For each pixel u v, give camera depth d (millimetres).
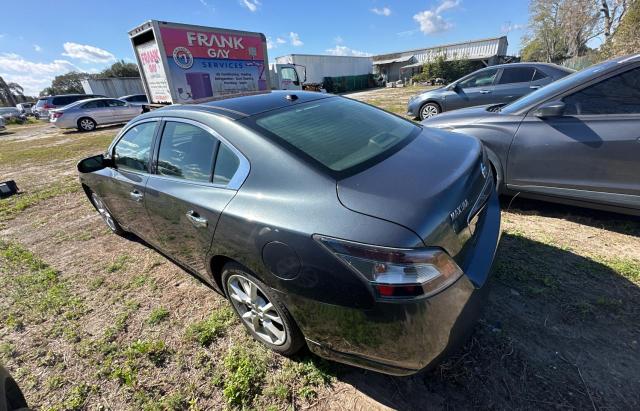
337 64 33219
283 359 1959
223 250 1853
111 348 2164
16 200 5480
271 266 1589
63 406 1832
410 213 1324
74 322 2455
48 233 4062
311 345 1688
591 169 2682
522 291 2232
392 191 1430
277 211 1557
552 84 3176
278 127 1907
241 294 2014
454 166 1688
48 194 5586
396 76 45875
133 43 8898
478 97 7359
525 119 2980
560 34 35531
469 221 1571
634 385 1590
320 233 1396
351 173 1569
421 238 1275
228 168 1888
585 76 2775
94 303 2646
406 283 1270
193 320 2352
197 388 1851
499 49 36625
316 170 1580
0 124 20094
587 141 2646
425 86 32250
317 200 1481
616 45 17641
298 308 1591
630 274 2275
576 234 2832
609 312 2002
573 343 1833
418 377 1744
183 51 8484
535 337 1891
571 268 2406
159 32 7957
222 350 2074
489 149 3170
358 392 1722
